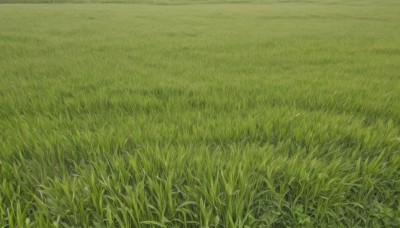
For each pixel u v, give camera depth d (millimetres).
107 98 3652
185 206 1746
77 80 4617
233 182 1812
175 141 2561
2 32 10539
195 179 1899
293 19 17938
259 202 1798
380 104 3334
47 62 5965
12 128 2717
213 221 1646
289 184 1903
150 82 4473
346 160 2213
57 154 2336
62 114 3262
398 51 7355
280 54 7117
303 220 1721
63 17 17484
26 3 36469
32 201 1834
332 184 1935
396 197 2010
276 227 1785
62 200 1700
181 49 7809
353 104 3398
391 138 2502
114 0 40188
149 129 2746
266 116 3055
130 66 5652
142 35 10664
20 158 2199
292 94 3812
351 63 6086
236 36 10375
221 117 3098
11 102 3461
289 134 2678
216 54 7059
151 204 1741
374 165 2086
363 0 41250
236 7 29703
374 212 1861
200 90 4031
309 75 4969
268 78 4777
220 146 2414
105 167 2018
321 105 3502
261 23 15383
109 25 13773
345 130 2672
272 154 2258
